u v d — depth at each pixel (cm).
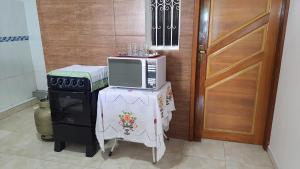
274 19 206
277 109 207
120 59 194
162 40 239
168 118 222
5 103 317
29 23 341
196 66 231
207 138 254
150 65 189
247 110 234
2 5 302
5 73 313
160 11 231
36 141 248
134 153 225
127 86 199
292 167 166
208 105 243
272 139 217
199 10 215
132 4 228
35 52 354
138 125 192
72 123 215
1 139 251
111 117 198
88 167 203
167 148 233
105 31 243
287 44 191
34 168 202
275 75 211
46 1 250
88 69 220
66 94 208
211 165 206
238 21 215
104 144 222
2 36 304
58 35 258
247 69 224
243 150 230
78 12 245
